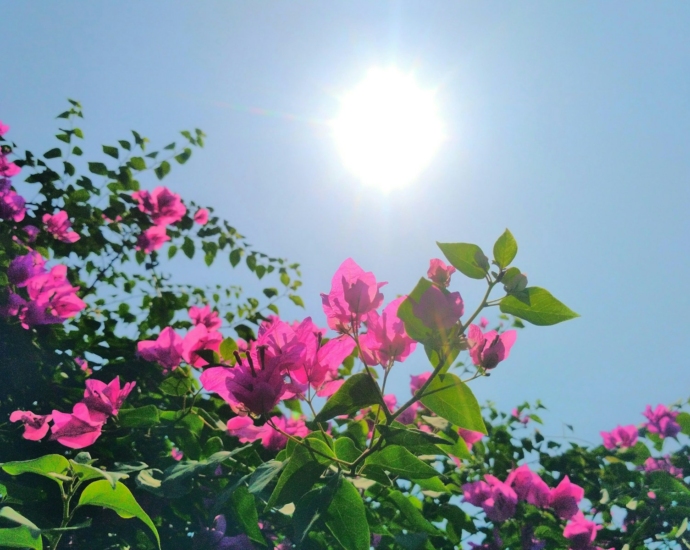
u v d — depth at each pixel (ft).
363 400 1.48
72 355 2.93
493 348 1.52
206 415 2.18
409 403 1.48
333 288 1.57
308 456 1.47
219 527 1.89
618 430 3.62
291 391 1.52
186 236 4.07
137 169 3.75
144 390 2.62
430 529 1.69
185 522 2.09
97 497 1.36
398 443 1.46
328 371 1.61
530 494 2.32
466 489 2.36
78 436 1.92
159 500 2.00
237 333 3.62
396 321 1.54
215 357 2.14
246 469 2.01
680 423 3.39
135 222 3.82
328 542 1.74
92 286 3.58
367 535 1.38
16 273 2.60
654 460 3.35
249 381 1.43
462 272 1.53
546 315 1.48
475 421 1.51
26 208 3.41
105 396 1.95
